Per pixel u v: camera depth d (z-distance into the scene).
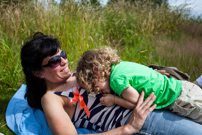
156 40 5.06
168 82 1.81
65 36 3.83
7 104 2.65
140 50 4.41
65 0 4.34
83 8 4.41
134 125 1.65
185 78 2.33
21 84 3.19
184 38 5.48
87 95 1.83
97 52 1.89
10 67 3.24
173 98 1.72
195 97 1.69
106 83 1.78
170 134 1.65
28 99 2.19
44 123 2.10
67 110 1.89
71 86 1.91
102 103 1.81
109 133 1.64
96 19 4.84
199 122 1.71
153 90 1.73
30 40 1.82
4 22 3.86
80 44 3.79
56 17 4.01
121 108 1.83
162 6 6.60
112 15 5.58
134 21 5.66
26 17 3.96
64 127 1.62
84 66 1.80
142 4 6.54
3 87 3.14
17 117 2.20
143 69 1.83
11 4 4.09
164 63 3.84
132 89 1.68
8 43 3.61
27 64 1.83
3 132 2.07
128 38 5.08
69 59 3.58
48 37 1.84
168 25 6.09
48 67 1.80
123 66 1.81
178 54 4.11
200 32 6.09
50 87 2.03
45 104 1.73
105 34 4.95
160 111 1.77
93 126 1.86
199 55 4.00
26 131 1.96
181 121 1.67
